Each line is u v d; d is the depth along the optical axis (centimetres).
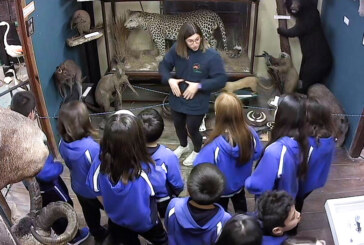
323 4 376
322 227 259
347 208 146
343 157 319
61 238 96
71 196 282
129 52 395
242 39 387
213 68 253
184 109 272
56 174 197
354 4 309
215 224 152
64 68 317
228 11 372
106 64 414
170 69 268
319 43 355
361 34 299
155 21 370
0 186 56
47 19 299
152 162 175
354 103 315
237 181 207
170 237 165
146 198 173
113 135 157
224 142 193
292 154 179
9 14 303
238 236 123
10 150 56
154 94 402
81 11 349
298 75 377
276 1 358
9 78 306
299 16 352
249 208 271
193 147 324
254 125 346
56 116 322
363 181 297
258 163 189
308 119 179
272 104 356
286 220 147
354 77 314
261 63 398
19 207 266
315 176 196
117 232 195
